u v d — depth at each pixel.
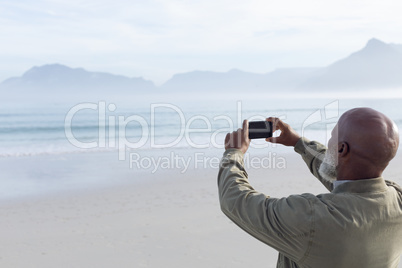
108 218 7.61
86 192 9.98
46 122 43.00
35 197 9.57
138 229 6.80
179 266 5.14
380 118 1.40
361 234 1.34
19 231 6.93
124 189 10.19
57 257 5.66
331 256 1.33
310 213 1.33
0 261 5.55
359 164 1.40
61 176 12.24
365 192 1.41
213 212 7.68
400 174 11.18
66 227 7.11
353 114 1.42
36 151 20.02
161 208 8.16
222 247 5.73
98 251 5.84
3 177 12.16
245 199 1.38
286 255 1.41
